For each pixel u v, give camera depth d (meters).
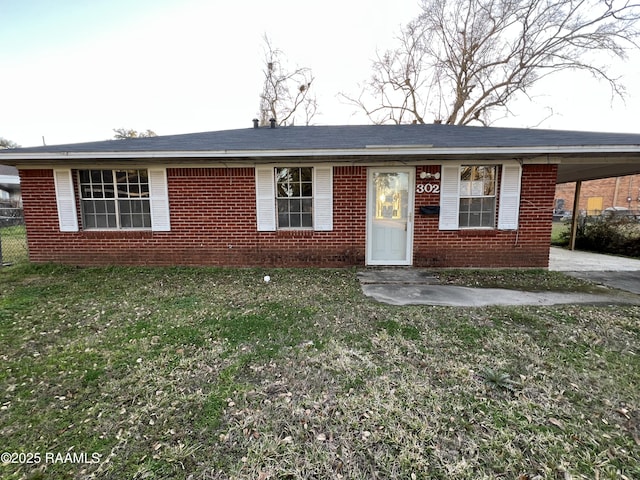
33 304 4.35
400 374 2.61
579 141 5.67
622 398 2.30
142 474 1.66
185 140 6.76
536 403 2.24
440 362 2.80
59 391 2.38
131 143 6.40
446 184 6.40
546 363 2.78
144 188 6.61
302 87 19.86
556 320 3.77
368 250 6.69
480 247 6.53
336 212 6.57
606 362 2.81
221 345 3.12
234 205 6.58
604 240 9.58
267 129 8.64
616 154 5.94
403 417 2.10
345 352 2.98
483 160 6.26
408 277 5.93
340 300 4.55
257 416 2.11
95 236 6.61
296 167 6.53
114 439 1.91
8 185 23.09
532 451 1.82
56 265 6.57
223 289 5.13
